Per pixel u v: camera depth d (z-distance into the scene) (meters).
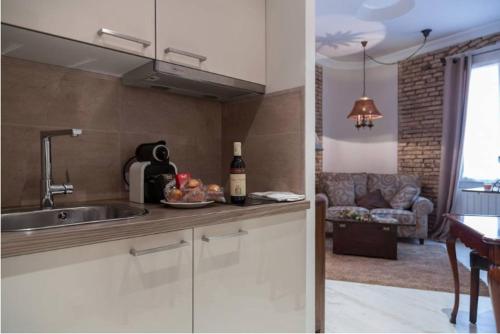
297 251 1.50
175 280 1.05
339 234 3.73
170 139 1.79
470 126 4.48
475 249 1.81
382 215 4.18
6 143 1.30
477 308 2.20
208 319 1.15
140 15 1.27
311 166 1.60
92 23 1.15
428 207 4.14
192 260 1.10
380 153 5.32
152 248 0.99
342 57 5.30
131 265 0.95
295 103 1.61
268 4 1.73
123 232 0.92
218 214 1.17
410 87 4.95
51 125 1.40
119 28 1.22
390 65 5.18
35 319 0.79
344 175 4.98
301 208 1.50
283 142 1.67
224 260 1.19
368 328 2.05
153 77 1.44
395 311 2.29
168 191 1.35
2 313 0.75
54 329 0.82
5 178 1.30
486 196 4.22
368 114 4.27
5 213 1.19
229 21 1.58
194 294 1.10
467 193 4.40
